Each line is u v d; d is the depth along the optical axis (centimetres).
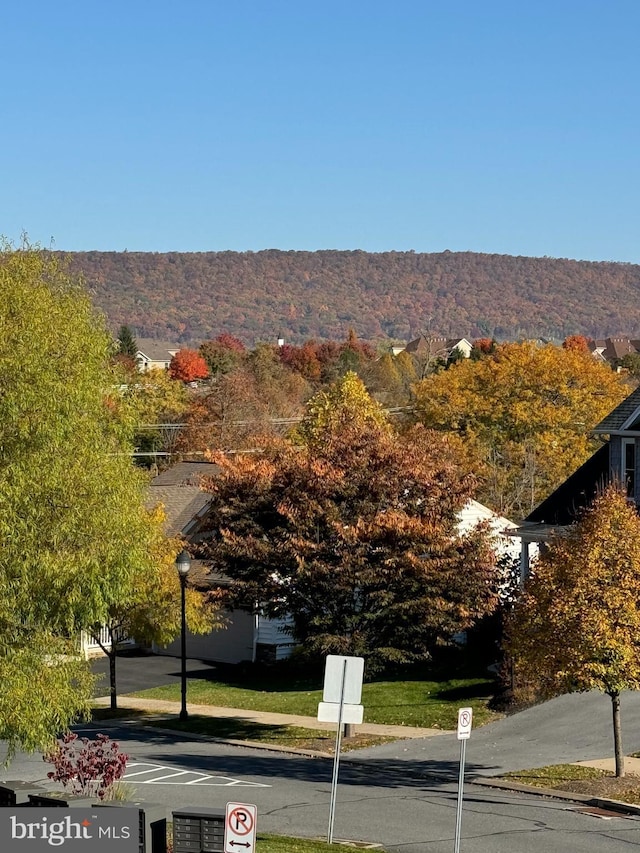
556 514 4116
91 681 2109
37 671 1953
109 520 2056
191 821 1518
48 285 2148
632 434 3722
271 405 9419
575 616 2378
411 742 2958
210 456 3484
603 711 3092
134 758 2795
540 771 2541
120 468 2180
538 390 7038
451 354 13612
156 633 3547
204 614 3650
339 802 2286
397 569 3119
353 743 2978
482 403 7025
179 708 3569
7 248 2139
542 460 6638
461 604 3209
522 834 2005
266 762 2777
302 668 4169
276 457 3419
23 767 2662
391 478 3225
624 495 2831
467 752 2803
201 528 3469
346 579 3088
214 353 13212
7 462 1959
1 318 1994
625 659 2338
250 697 3703
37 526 1961
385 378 12512
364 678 3341
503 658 3425
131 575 2159
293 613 3272
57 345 2048
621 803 2230
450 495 3284
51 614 2009
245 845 1363
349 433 3334
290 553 3164
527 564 4006
